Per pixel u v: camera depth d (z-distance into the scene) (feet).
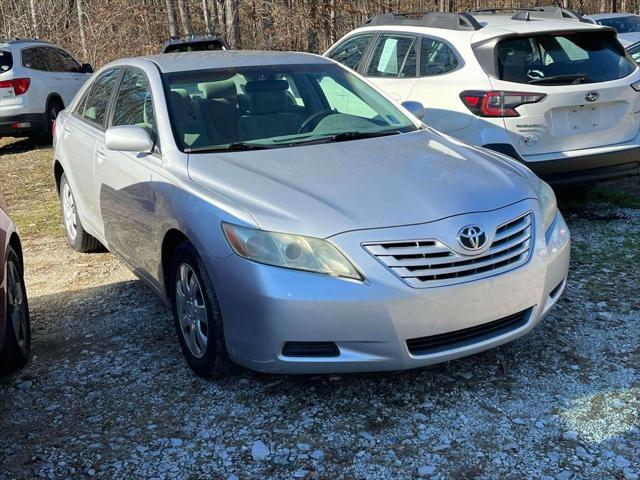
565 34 20.61
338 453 10.78
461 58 20.71
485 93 19.75
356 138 15.06
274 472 10.41
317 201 11.80
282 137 14.96
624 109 20.38
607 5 103.86
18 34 85.56
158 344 14.74
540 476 10.00
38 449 11.27
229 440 11.24
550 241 12.66
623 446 10.55
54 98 45.85
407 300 11.07
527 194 12.77
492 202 12.15
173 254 13.41
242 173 12.98
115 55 74.69
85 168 18.33
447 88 20.80
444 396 12.15
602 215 21.99
